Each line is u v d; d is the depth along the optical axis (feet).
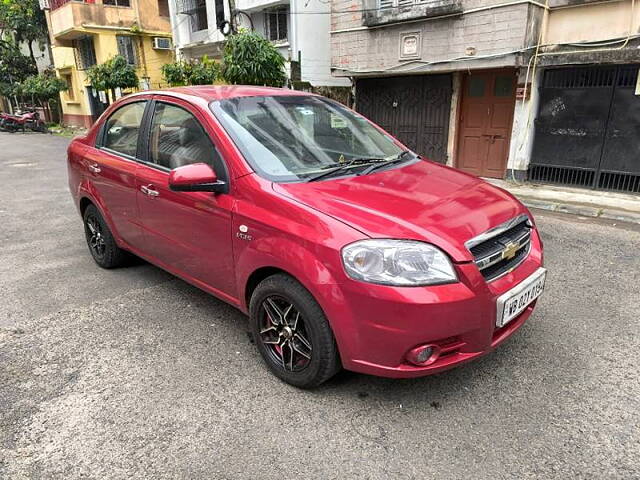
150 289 13.89
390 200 8.77
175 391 9.20
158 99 12.23
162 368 9.96
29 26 89.66
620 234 19.26
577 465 7.25
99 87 62.75
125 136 13.35
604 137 27.14
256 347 10.69
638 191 26.53
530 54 27.99
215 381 9.51
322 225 8.13
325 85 45.24
